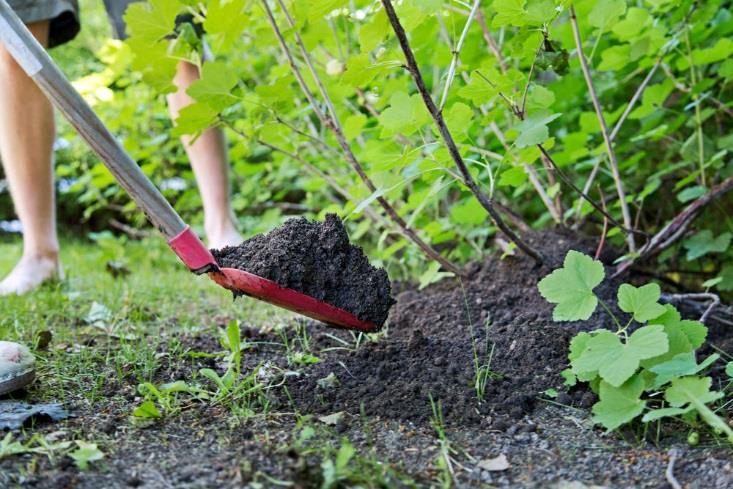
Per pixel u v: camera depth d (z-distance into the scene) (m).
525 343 1.72
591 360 1.39
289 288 1.50
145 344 1.83
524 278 2.05
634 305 1.49
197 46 1.88
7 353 1.51
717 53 2.10
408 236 2.06
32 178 2.46
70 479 1.18
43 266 2.55
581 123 2.17
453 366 1.65
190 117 1.86
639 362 1.39
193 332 2.04
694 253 2.27
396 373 1.64
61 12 2.29
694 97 2.25
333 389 1.57
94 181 3.56
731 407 1.50
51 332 2.03
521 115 1.73
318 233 1.56
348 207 2.21
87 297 2.50
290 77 1.85
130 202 4.39
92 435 1.35
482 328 1.84
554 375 1.61
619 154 2.70
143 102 3.65
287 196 4.59
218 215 2.62
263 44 2.11
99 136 1.39
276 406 1.49
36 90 2.36
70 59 5.28
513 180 1.87
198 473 1.21
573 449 1.35
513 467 1.28
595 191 2.68
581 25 2.27
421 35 2.15
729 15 2.42
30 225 2.53
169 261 3.64
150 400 1.47
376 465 1.22
